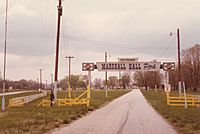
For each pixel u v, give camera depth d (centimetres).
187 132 1672
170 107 3778
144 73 14962
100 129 1814
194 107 3772
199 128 1836
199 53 9756
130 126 1966
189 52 9900
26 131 1736
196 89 9812
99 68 4950
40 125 1991
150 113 3009
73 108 3503
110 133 1639
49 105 4172
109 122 2214
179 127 1905
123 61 5019
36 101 5594
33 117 2522
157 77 13962
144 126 1969
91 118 2530
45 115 2670
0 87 14000
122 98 6712
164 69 4938
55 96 4172
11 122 2173
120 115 2797
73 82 14450
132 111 3269
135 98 6675
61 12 4209
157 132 1692
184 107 3772
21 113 2941
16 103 4266
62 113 2867
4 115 2770
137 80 17138
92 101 5056
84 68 4741
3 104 3519
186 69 9900
